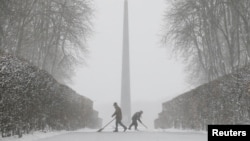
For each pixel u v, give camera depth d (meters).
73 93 26.86
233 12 26.92
